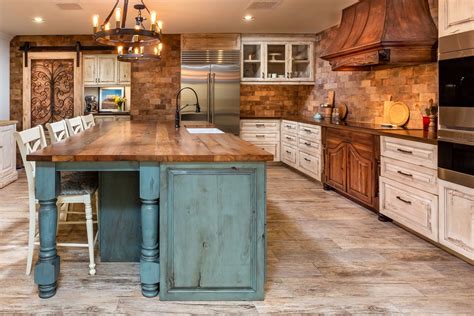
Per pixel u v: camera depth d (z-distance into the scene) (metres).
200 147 2.70
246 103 8.03
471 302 2.43
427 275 2.83
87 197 2.73
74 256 3.14
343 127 5.01
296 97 8.12
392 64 4.52
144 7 3.99
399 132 3.97
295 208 4.71
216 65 7.21
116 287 2.59
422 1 4.22
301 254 3.23
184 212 2.37
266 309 2.32
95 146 2.73
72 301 2.39
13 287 2.58
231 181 2.37
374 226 4.01
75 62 7.48
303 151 6.49
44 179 2.36
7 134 5.88
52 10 5.39
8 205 4.68
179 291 2.41
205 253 2.39
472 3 2.78
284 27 6.73
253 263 2.41
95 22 3.51
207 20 6.09
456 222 3.03
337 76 6.61
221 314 2.26
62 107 7.66
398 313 2.28
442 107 3.13
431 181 3.32
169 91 7.53
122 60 4.71
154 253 2.44
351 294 2.52
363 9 4.81
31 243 2.78
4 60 7.25
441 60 3.15
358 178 4.65
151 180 2.36
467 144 2.87
